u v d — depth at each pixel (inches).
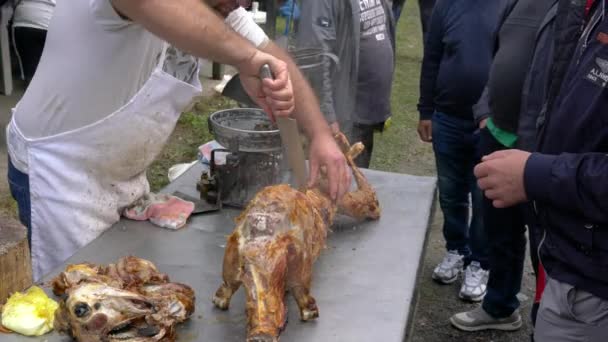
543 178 64.0
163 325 56.1
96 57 71.1
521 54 100.8
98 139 75.5
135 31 69.8
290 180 87.0
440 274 142.8
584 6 66.8
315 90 121.0
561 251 67.8
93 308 53.4
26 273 74.3
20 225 75.9
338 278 70.4
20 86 226.8
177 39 60.6
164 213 81.0
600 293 66.3
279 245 57.9
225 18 73.8
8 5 209.2
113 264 63.3
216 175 86.2
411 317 68.4
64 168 76.8
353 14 126.1
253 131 81.7
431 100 140.1
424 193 96.2
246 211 61.9
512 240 115.4
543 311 72.9
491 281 122.6
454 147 132.0
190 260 72.8
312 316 61.4
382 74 137.9
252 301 55.9
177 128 213.5
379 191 96.1
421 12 220.7
